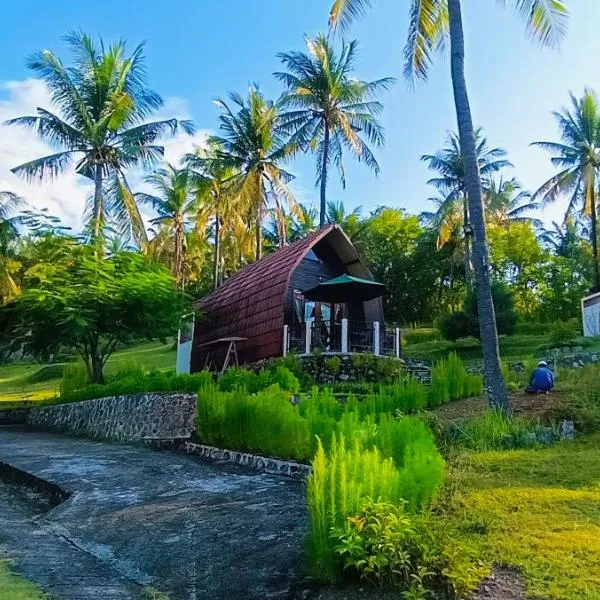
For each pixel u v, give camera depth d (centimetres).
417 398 1184
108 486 910
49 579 546
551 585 412
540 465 767
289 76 2964
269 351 1967
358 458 534
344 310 2302
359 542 446
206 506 752
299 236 4744
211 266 5012
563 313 4525
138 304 1975
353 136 2919
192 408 1313
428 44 1416
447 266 4528
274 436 1027
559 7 1295
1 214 3078
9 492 984
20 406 2436
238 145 3162
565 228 5100
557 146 3691
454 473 739
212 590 519
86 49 2716
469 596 409
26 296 1873
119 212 2750
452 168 3825
